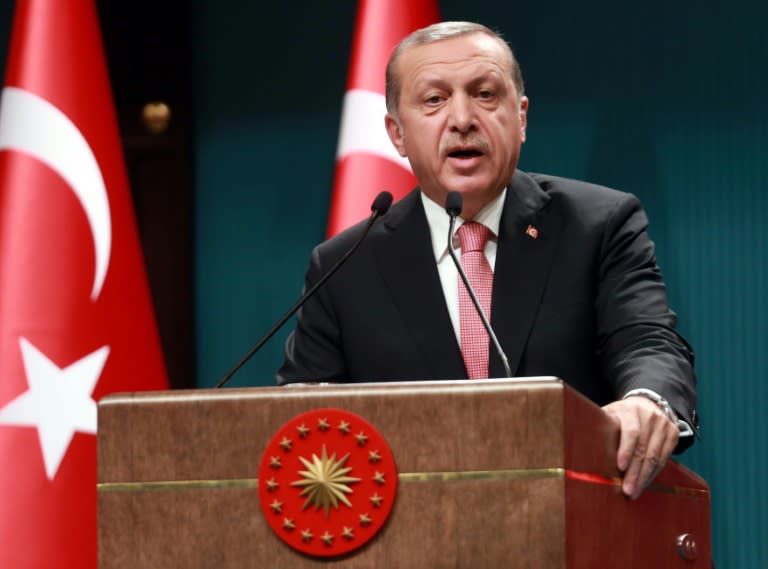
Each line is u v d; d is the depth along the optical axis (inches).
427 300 286.8
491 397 184.5
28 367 422.9
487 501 182.9
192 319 550.3
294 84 551.8
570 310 279.7
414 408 186.9
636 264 284.4
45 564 414.0
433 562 183.6
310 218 543.5
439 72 290.0
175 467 195.0
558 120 511.5
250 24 559.5
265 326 543.2
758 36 492.1
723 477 480.7
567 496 181.5
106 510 196.2
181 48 559.2
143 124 559.5
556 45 514.9
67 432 423.5
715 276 489.1
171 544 193.8
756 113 490.3
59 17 451.5
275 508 189.6
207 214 555.8
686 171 495.5
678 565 231.1
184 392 196.7
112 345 438.0
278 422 191.8
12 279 427.2
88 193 442.0
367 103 461.7
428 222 298.4
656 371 243.8
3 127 444.1
